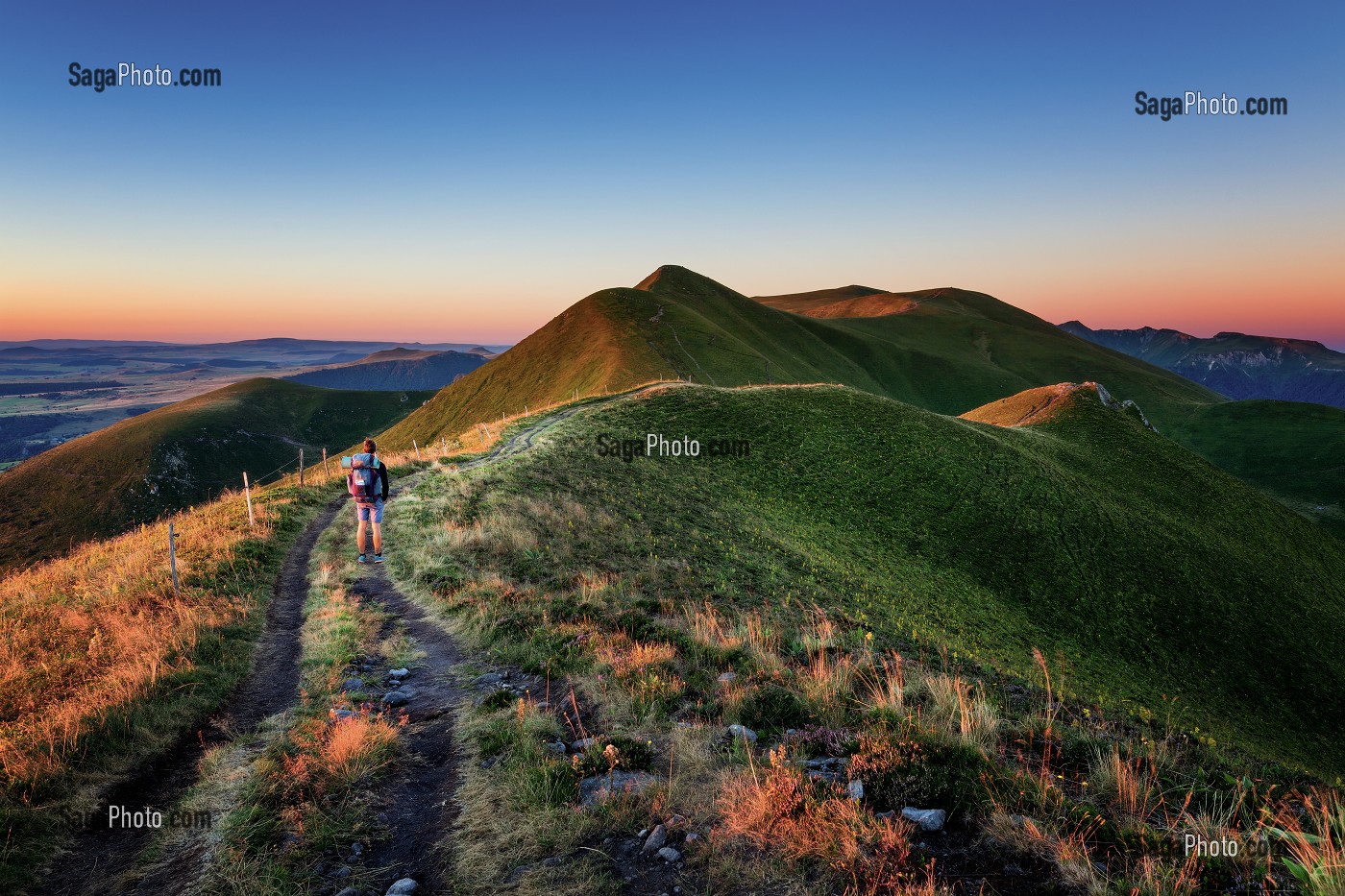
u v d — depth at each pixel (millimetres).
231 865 4559
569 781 5219
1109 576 35781
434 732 6762
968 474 42938
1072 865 3799
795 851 4074
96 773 5789
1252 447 171125
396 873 4465
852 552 29234
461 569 13852
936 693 6508
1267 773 5566
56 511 174875
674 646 8922
